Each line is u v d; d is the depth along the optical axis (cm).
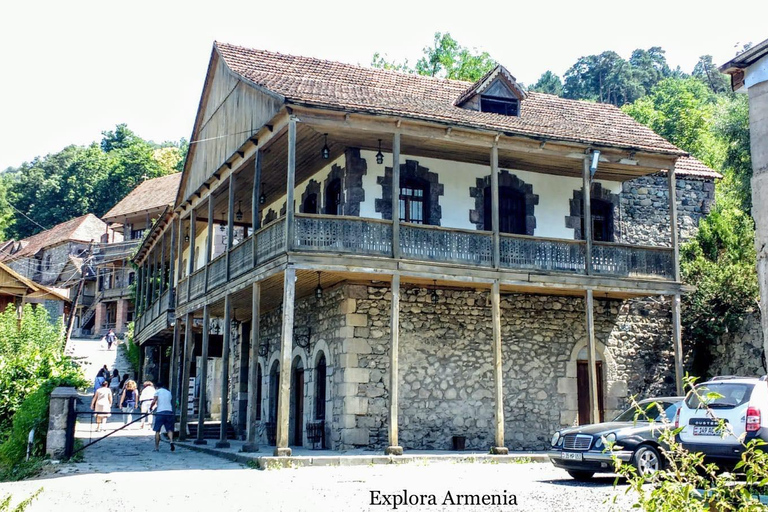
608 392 2100
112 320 5884
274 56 2095
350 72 2108
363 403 1802
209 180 2152
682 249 2336
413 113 1684
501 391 1708
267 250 1697
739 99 2681
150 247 3197
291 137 1605
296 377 2106
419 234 1711
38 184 8675
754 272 2203
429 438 1850
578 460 1214
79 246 6322
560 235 2108
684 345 2244
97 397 2378
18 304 3353
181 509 1003
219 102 2147
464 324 1944
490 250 1780
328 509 985
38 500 1084
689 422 1092
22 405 1703
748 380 1067
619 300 2164
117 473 1381
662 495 525
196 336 3031
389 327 1862
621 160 1945
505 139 1811
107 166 8738
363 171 1886
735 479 549
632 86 9069
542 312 2042
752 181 1041
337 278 1794
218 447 1839
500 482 1227
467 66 4241
